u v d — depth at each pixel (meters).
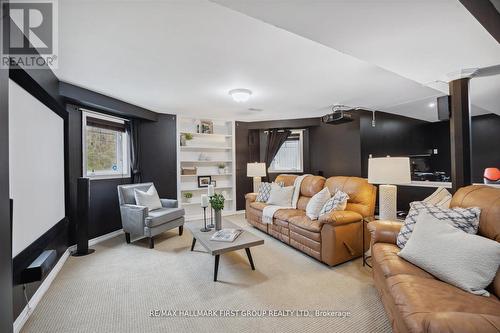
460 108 2.31
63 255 2.76
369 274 2.35
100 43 1.94
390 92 3.41
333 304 1.86
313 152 5.38
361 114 4.57
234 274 2.38
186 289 2.10
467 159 2.29
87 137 3.48
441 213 1.66
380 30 1.52
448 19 1.40
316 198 3.02
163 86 3.05
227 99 3.71
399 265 1.55
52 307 1.84
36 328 1.61
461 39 1.64
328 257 2.50
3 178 0.87
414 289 1.25
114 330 1.58
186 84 2.98
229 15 1.60
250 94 3.44
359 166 4.57
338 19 1.41
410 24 1.46
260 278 2.29
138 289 2.10
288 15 1.36
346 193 2.99
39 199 2.02
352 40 1.65
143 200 3.56
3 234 0.87
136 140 4.26
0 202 0.85
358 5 1.27
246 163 5.52
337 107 4.29
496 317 0.96
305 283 2.18
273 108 4.36
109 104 3.46
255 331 1.57
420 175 5.38
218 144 5.40
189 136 5.04
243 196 5.48
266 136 5.64
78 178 3.00
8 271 0.91
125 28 1.73
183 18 1.62
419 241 1.56
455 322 0.93
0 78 0.86
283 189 3.88
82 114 3.32
